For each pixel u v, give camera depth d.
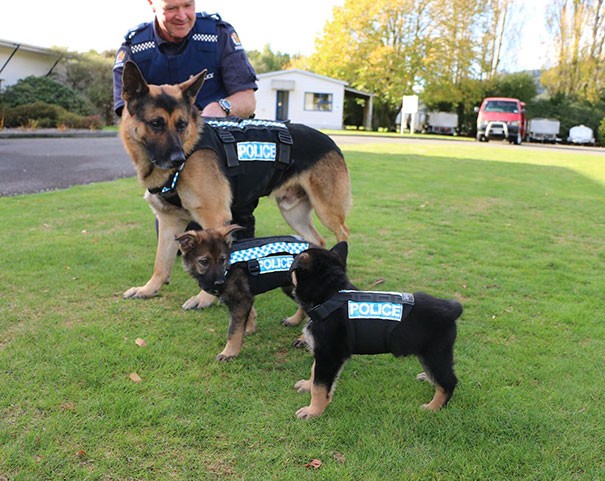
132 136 3.96
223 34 4.97
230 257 3.46
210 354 3.51
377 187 10.50
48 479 2.28
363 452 2.56
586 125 40.03
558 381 3.24
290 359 3.54
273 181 4.46
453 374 2.91
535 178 12.91
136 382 3.07
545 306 4.48
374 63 42.38
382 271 5.32
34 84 25.33
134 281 4.76
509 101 30.55
